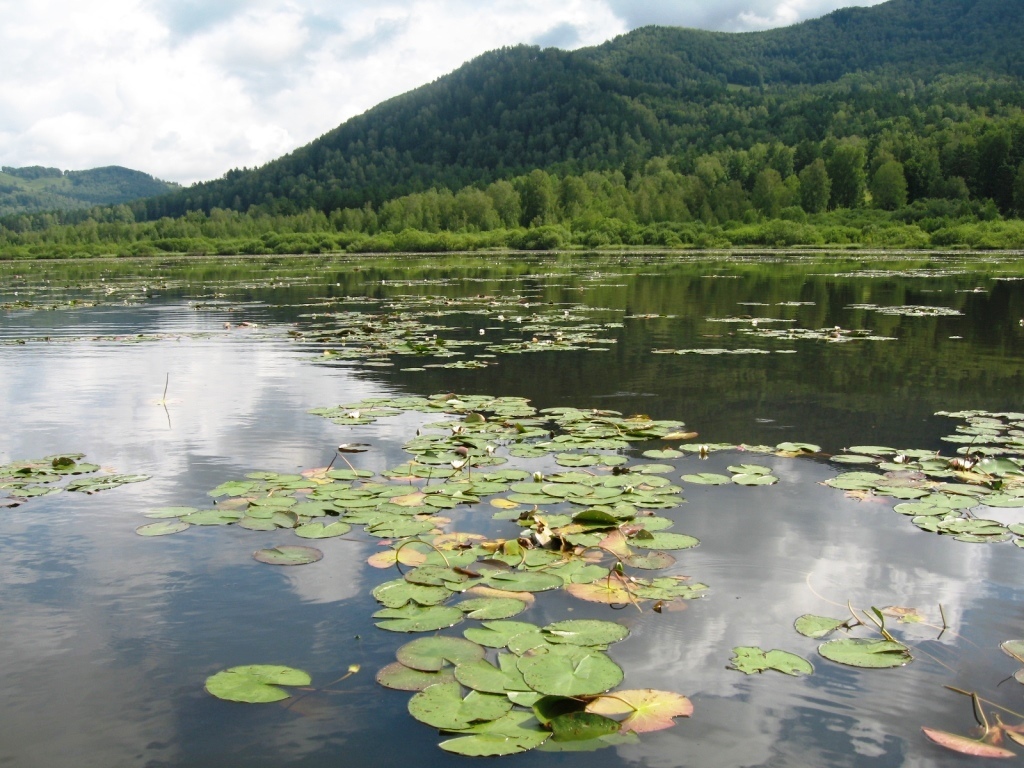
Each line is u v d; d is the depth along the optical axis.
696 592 3.61
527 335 12.47
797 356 10.13
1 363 10.30
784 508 4.70
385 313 16.64
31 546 4.21
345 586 3.71
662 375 8.90
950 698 2.82
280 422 6.94
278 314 16.91
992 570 3.85
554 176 113.69
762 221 76.94
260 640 3.22
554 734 2.59
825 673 2.98
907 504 4.70
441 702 2.74
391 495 4.88
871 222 73.44
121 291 25.69
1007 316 14.74
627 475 5.29
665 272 32.09
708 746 2.56
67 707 2.79
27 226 139.38
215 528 4.46
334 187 153.88
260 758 2.51
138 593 3.65
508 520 4.54
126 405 7.69
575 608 3.48
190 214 118.50
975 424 6.63
